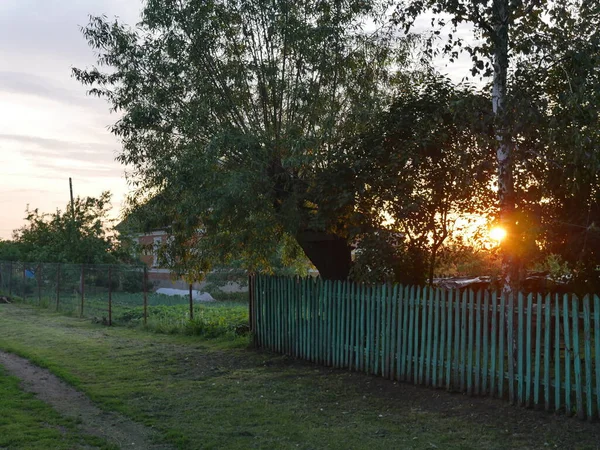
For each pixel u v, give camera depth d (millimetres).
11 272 32250
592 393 7547
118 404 8961
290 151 11820
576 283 10477
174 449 6973
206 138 12406
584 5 9250
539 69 9516
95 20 12906
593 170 8500
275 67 12828
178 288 39562
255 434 7543
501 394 8586
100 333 17422
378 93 12977
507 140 9250
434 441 7211
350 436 7453
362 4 12922
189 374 11352
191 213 11398
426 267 11609
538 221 9594
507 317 8781
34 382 10602
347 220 11375
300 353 12617
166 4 12633
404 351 10109
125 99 13039
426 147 10641
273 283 13625
